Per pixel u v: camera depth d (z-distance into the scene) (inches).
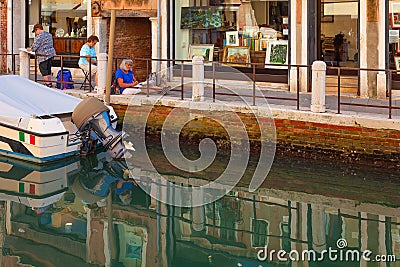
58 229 258.4
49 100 375.6
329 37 436.8
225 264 227.3
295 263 227.6
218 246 243.3
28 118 345.7
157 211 280.1
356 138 335.3
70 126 365.7
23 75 466.6
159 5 483.5
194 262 229.8
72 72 557.0
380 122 327.3
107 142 360.2
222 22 471.2
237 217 273.3
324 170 337.7
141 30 542.9
